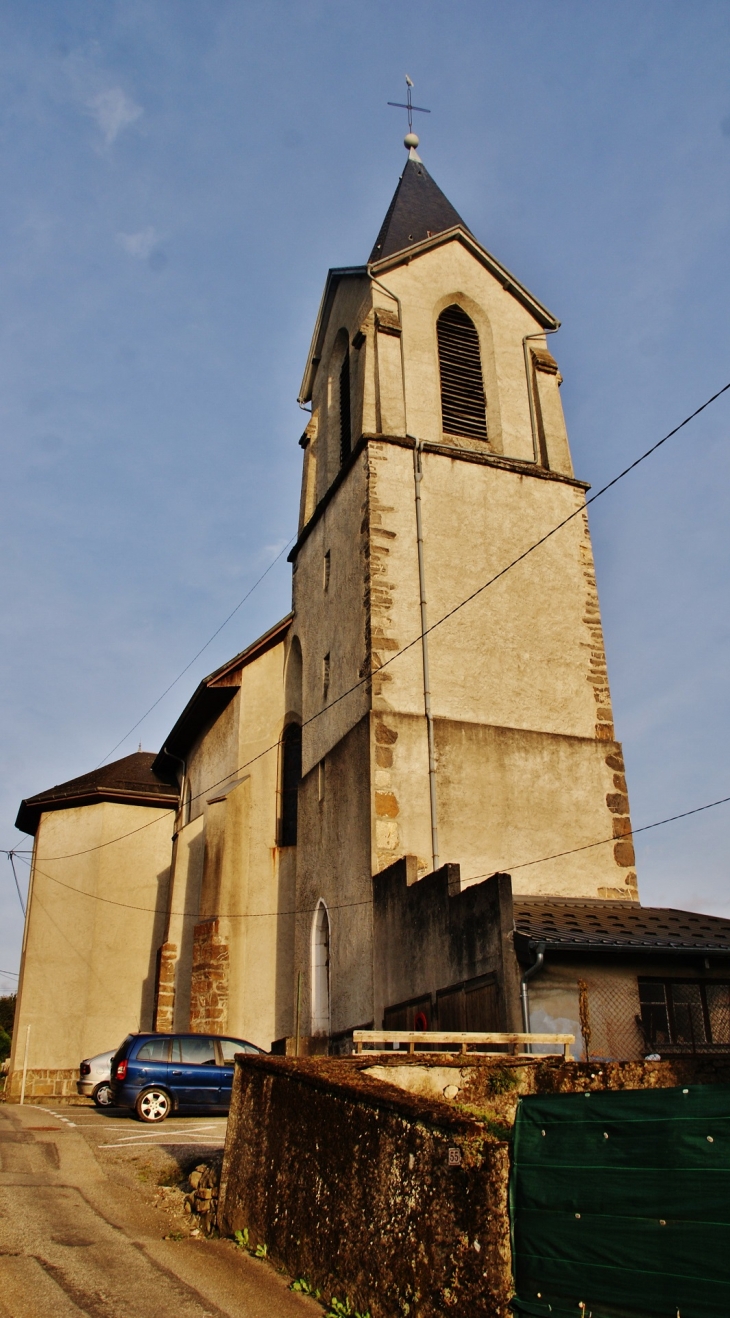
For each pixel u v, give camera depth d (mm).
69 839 31688
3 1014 54000
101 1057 24719
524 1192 7395
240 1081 11336
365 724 20125
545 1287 7035
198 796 29453
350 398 24984
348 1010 19188
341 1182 8812
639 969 15109
